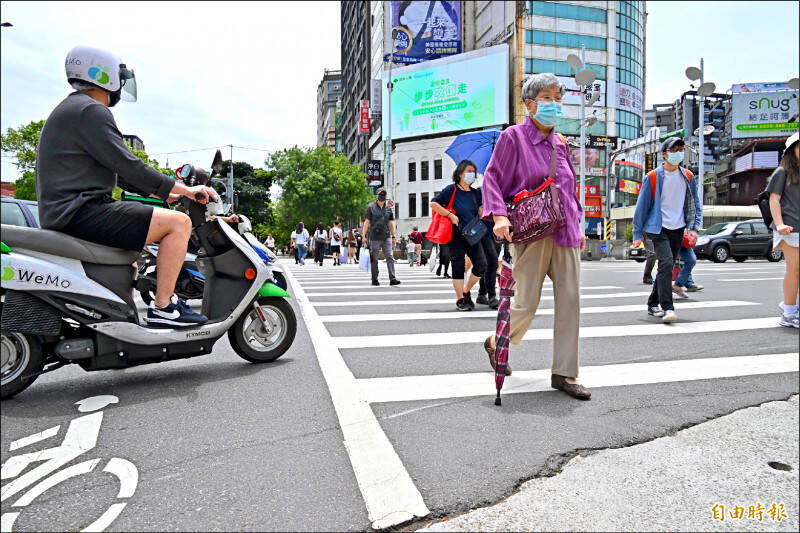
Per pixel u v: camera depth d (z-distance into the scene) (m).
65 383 3.37
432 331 5.10
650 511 1.83
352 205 52.97
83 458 2.23
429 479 2.04
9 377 2.90
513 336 3.30
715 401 2.96
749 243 21.09
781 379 3.38
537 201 3.04
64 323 3.06
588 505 1.87
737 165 60.50
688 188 5.51
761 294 7.80
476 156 10.25
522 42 47.97
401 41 56.06
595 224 47.78
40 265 2.86
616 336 4.77
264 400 3.00
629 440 2.43
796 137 4.92
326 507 1.85
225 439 2.43
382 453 2.27
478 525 1.74
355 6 86.19
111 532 1.70
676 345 4.39
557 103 3.11
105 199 3.05
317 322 5.62
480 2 56.12
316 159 53.09
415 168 54.44
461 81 50.94
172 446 2.36
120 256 3.12
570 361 3.14
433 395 3.08
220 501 1.89
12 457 2.24
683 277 7.25
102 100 3.14
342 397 3.04
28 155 29.41
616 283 10.16
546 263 3.21
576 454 2.28
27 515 1.79
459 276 6.45
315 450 2.31
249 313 3.83
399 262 26.03
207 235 3.71
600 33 49.47
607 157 31.59
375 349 4.32
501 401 2.96
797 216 4.95
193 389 3.21
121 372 3.64
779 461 2.21
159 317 3.33
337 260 21.03
